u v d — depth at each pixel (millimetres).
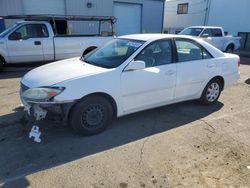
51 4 15727
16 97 5773
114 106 4105
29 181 2908
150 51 4371
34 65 9695
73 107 3742
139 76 4176
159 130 4262
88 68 4059
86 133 3949
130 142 3836
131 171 3115
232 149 3697
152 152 3557
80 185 2850
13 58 8539
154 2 19844
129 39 4707
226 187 2879
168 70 4512
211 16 23094
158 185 2875
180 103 5594
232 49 15469
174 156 3467
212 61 5184
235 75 5676
